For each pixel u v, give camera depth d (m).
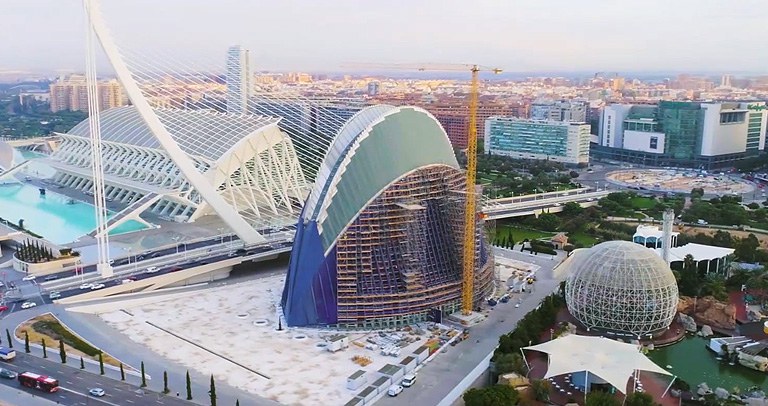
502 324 172.88
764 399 129.62
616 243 166.25
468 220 178.25
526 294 196.25
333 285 168.38
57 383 131.00
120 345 153.62
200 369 142.25
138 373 138.50
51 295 182.25
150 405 125.12
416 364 147.38
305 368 143.88
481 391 121.62
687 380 141.88
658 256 163.25
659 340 160.50
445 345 158.62
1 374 135.75
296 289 169.62
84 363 142.75
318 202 172.25
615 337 160.75
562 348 137.00
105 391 130.38
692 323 169.12
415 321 173.50
